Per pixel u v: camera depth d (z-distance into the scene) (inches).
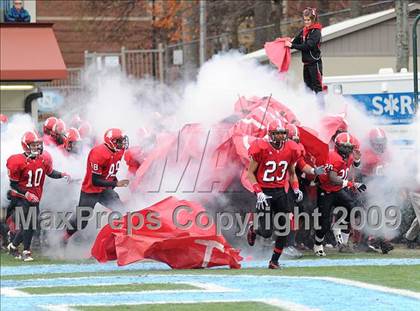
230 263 817.5
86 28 2512.3
